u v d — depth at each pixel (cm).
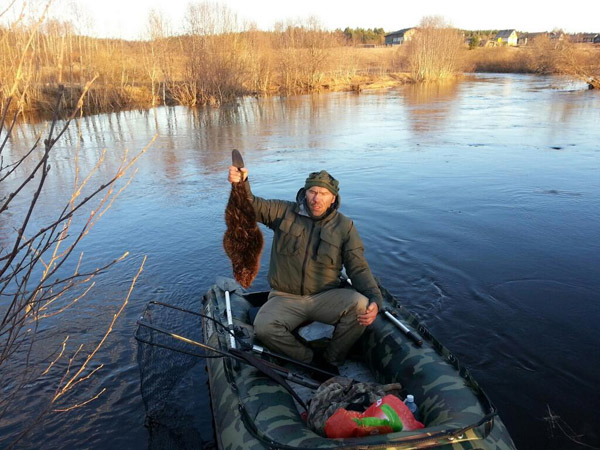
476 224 807
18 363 473
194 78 2780
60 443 381
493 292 586
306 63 3481
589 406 400
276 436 279
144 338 423
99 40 2427
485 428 279
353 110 2414
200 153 1462
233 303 464
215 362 394
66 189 1088
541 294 578
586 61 4019
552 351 472
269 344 384
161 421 396
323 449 256
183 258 713
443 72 4253
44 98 1994
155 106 2455
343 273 455
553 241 731
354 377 383
